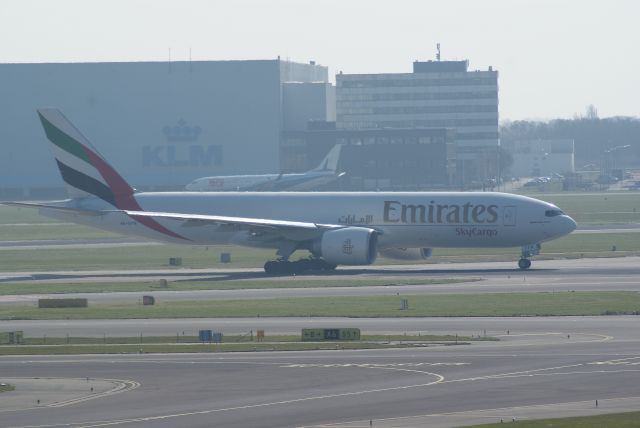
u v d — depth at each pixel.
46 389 166.75
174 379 173.88
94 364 190.12
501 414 142.00
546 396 153.75
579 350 194.25
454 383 165.00
